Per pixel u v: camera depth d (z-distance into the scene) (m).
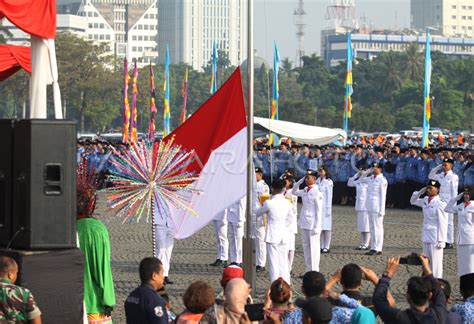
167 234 30.36
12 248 16.06
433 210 32.06
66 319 15.98
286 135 73.19
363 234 41.19
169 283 31.05
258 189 34.75
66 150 15.73
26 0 18.89
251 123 26.20
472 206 30.50
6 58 25.83
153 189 22.59
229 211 35.44
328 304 14.66
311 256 33.19
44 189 15.63
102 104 182.75
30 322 14.85
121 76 183.12
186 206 23.58
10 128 15.95
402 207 63.91
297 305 15.91
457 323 16.06
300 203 69.12
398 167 63.69
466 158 59.81
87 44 178.88
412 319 15.45
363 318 15.22
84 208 19.11
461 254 30.66
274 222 28.75
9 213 16.09
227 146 25.94
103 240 18.69
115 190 22.59
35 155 15.55
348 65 81.94
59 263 15.85
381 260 37.72
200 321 15.27
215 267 35.25
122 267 34.59
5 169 16.06
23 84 157.88
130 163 22.52
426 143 76.06
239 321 15.24
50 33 19.52
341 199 68.31
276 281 16.17
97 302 18.69
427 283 15.52
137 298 16.28
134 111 103.06
